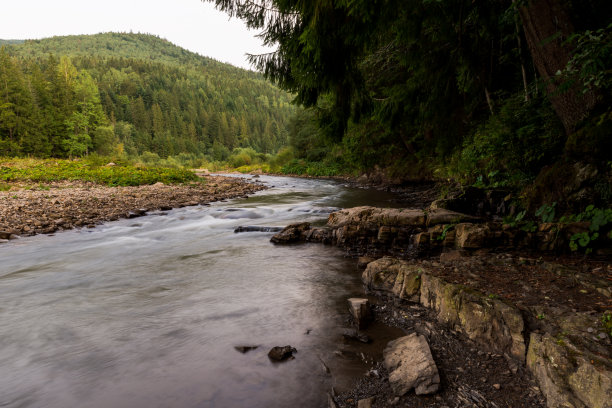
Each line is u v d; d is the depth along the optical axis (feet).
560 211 17.34
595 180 15.96
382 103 25.70
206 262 20.44
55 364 9.81
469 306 10.14
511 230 16.80
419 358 8.84
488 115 32.48
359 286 15.84
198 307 13.73
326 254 21.72
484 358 8.93
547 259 14.07
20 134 163.32
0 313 13.37
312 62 18.22
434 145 46.26
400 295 13.51
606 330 7.57
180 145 415.23
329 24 15.96
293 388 8.48
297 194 60.75
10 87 163.94
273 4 18.02
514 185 24.16
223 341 10.92
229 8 19.20
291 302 14.07
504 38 23.11
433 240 19.98
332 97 21.94
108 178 69.62
